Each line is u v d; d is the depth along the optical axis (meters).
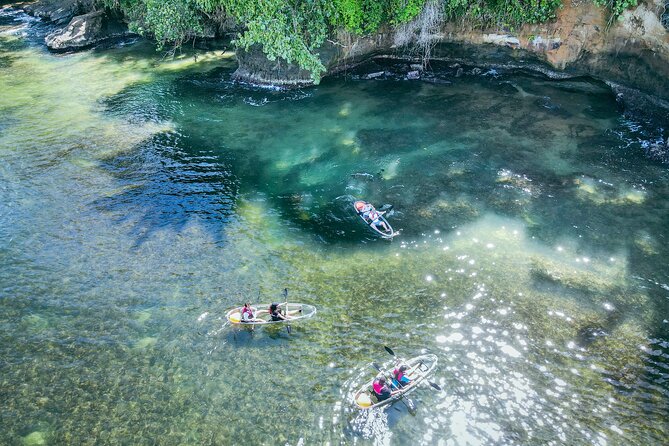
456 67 26.39
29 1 40.72
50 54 30.92
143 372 12.11
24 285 14.56
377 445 10.52
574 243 15.59
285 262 15.28
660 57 20.03
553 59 23.83
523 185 18.16
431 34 25.39
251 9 22.69
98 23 32.25
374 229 16.38
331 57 25.64
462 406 11.19
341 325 13.18
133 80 27.22
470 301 13.80
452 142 20.81
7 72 28.36
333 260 15.34
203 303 13.91
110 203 17.83
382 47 26.30
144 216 17.17
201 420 11.02
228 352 12.55
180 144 21.33
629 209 16.81
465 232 16.22
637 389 11.43
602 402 11.18
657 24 19.66
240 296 14.11
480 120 22.19
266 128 22.44
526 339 12.66
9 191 18.42
